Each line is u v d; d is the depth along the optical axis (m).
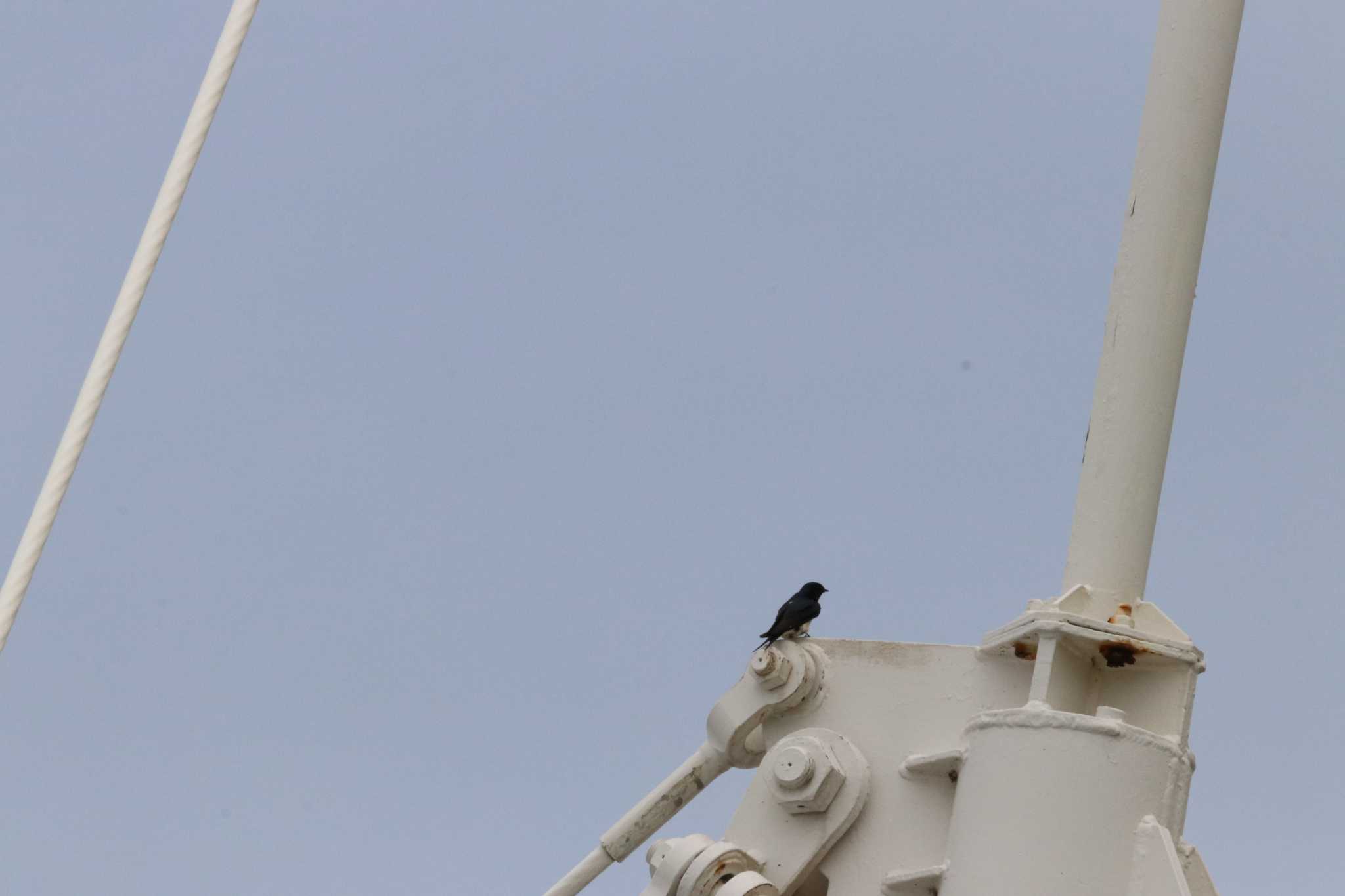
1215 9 17.03
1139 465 16.22
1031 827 14.88
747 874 16.22
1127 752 14.98
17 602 13.23
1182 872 14.64
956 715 16.44
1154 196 16.73
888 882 15.99
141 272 14.02
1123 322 16.56
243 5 14.67
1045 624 15.59
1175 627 15.72
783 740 16.75
